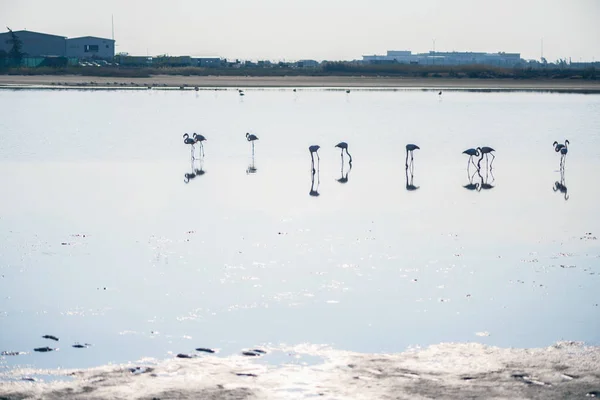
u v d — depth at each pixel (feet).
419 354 42.01
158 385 37.58
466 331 46.37
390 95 288.30
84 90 295.89
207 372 39.47
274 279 56.95
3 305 50.83
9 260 61.82
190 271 58.90
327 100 259.19
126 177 104.06
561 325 47.34
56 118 184.03
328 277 57.57
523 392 36.42
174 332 45.98
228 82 371.97
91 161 118.52
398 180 104.32
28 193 91.30
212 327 46.83
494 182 103.09
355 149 136.46
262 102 247.70
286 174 108.58
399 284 56.03
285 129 169.27
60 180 100.78
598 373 38.86
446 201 89.20
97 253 64.18
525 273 59.06
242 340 44.60
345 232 72.28
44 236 70.13
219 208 83.41
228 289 54.49
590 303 51.80
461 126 174.81
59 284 55.47
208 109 218.38
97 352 42.86
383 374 39.06
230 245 66.95
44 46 501.97
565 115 200.34
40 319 48.21
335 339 44.86
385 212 82.23
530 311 50.14
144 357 42.14
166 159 122.21
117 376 38.86
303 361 41.19
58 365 40.88
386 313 49.60
